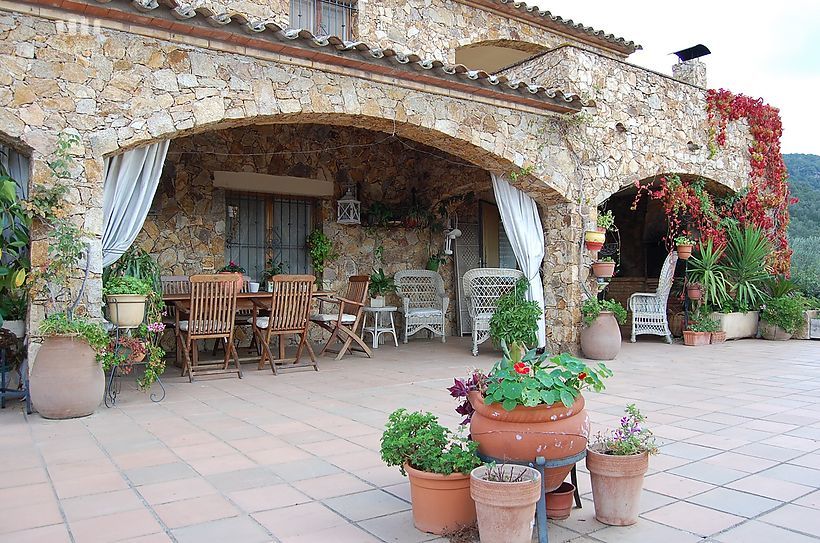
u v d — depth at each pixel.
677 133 9.35
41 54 4.89
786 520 2.67
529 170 7.62
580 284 8.09
